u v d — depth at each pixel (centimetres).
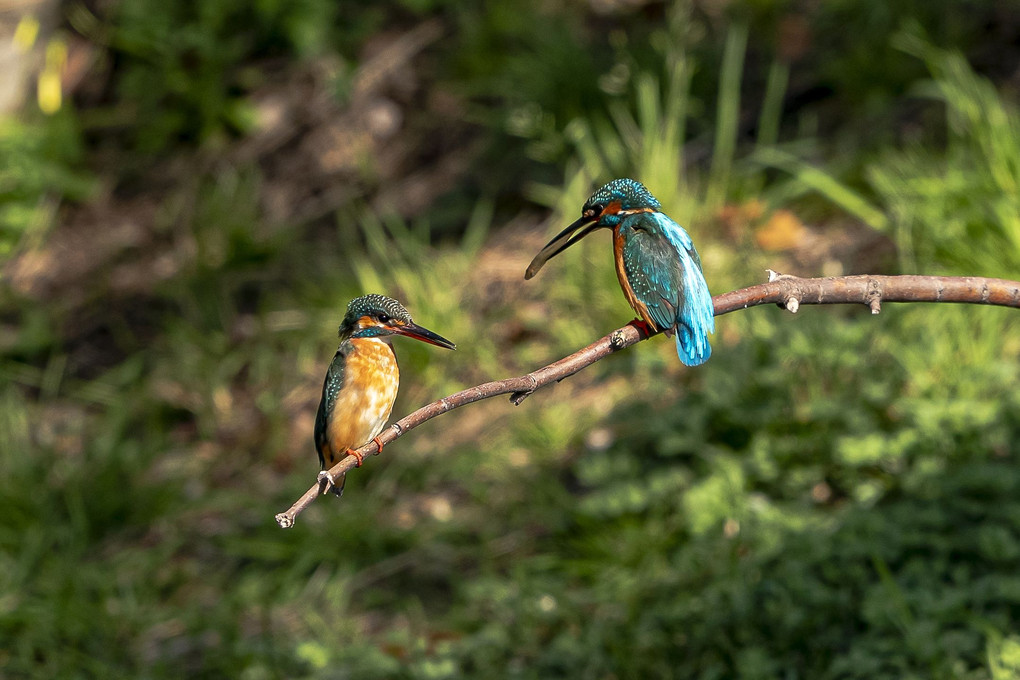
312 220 1528
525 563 985
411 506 1123
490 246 1389
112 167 1712
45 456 1248
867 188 1276
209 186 1619
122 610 1042
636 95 1403
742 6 1504
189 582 1091
